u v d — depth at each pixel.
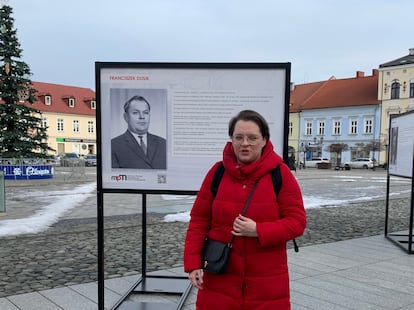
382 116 53.81
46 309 4.04
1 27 25.12
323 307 4.21
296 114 63.62
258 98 3.65
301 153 60.12
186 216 10.27
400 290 4.76
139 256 6.25
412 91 51.38
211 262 2.38
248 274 2.37
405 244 7.11
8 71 24.94
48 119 63.50
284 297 2.39
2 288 4.66
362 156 55.97
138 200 13.94
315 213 11.38
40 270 5.42
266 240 2.28
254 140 2.42
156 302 4.30
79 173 28.27
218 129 3.72
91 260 5.97
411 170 6.66
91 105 69.38
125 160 3.79
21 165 23.88
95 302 4.23
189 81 3.70
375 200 14.84
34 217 10.16
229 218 2.40
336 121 58.69
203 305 2.46
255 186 2.39
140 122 3.76
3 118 24.83
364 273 5.44
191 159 3.76
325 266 5.77
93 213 10.99
